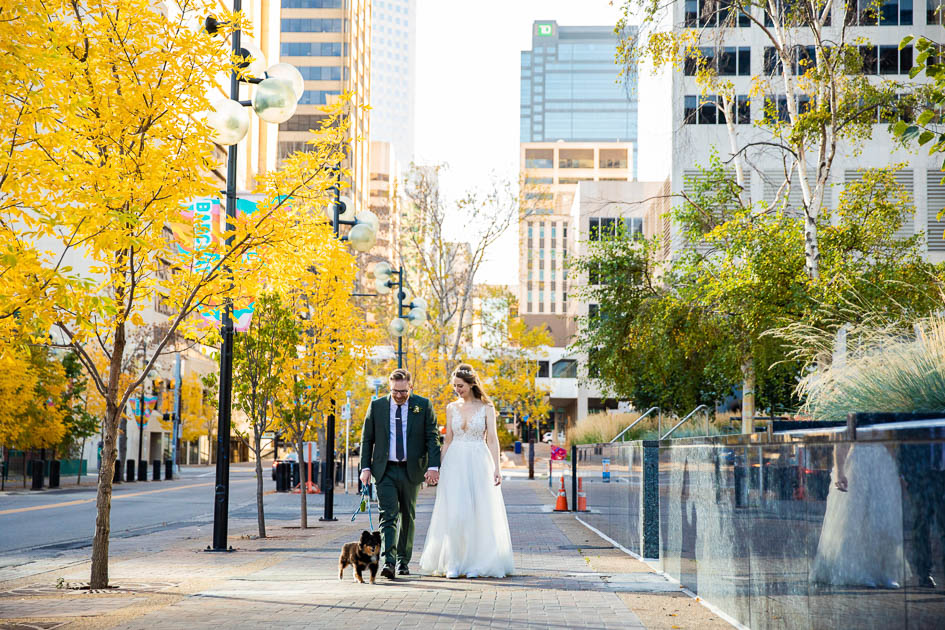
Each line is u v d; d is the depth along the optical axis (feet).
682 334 86.79
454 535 32.83
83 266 118.21
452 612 24.50
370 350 70.03
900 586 13.79
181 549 47.06
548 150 595.88
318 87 404.98
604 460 53.01
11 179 24.67
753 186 151.23
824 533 16.92
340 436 156.04
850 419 15.89
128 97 30.07
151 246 30.73
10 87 22.88
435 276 144.15
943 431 12.50
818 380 23.47
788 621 19.01
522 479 162.81
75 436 143.54
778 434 19.71
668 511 33.60
